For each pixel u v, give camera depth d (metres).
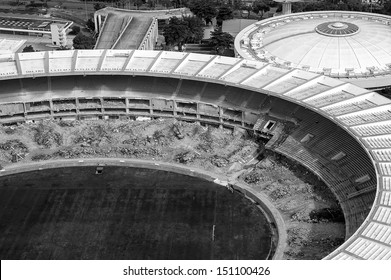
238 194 153.75
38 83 188.25
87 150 171.50
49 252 132.62
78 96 187.12
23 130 180.88
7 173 163.00
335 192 144.38
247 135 177.00
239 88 181.00
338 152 154.38
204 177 160.75
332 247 130.62
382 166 132.75
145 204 149.12
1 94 185.88
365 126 149.88
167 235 137.62
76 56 190.75
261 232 139.12
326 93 168.38
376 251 108.69
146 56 191.38
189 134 178.00
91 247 134.00
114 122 186.00
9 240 136.62
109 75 188.88
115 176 161.38
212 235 137.75
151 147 172.88
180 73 180.88
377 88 199.75
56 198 151.88
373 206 120.81
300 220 140.62
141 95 187.50
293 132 167.12
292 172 158.38
